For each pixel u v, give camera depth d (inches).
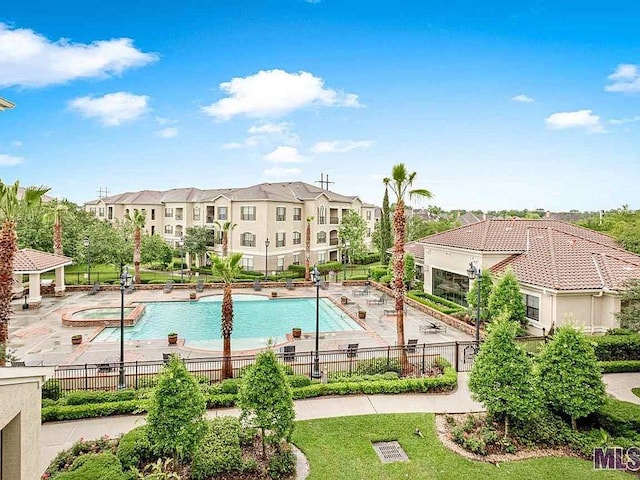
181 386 341.7
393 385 542.9
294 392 521.3
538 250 925.8
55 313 1051.3
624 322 669.9
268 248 1706.4
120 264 1504.7
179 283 1443.2
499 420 448.5
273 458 363.9
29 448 289.4
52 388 519.8
